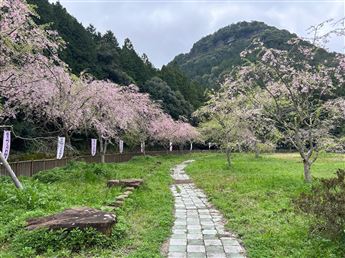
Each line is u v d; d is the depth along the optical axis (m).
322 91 13.64
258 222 7.22
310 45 13.41
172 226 7.29
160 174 18.38
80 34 34.88
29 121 19.86
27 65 12.58
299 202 5.89
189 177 18.20
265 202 9.38
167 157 39.97
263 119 14.62
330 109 13.53
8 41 10.48
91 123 19.41
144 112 30.16
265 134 18.73
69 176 13.30
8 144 12.51
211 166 23.42
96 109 20.09
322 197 5.74
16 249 5.29
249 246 5.72
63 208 7.81
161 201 9.98
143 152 34.03
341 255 5.02
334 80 13.47
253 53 14.33
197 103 59.28
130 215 7.96
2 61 11.51
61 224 5.70
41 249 5.31
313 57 13.59
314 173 17.44
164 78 56.12
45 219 6.19
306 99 13.54
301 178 14.04
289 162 26.44
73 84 17.72
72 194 10.03
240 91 16.53
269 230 6.48
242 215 8.06
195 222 7.68
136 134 31.89
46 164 15.66
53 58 14.27
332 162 25.25
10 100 14.96
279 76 13.64
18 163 13.34
